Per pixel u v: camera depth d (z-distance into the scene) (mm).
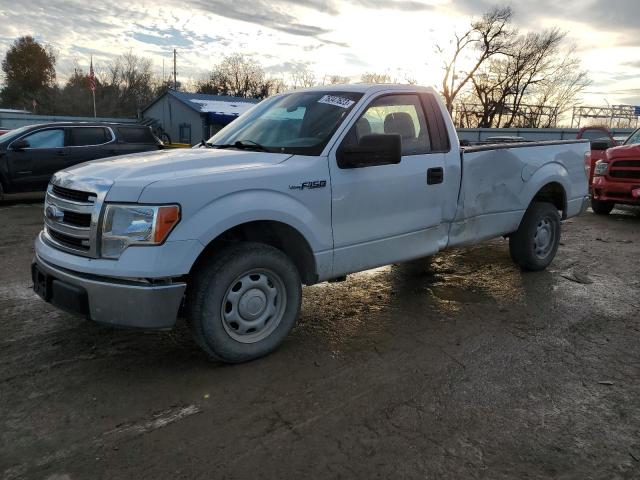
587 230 8781
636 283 5637
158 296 3102
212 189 3250
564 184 5953
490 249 7125
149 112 41688
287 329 3750
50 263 3453
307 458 2609
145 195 3072
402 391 3275
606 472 2529
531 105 49625
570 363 3695
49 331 4098
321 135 3959
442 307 4840
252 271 3490
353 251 4055
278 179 3531
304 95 4539
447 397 3207
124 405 3064
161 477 2453
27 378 3363
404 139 4410
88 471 2490
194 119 37281
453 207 4785
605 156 10188
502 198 5273
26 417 2924
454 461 2598
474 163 4910
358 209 4016
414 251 4531
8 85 78688
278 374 3471
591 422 2957
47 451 2633
